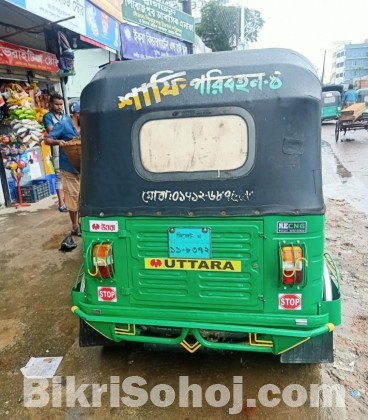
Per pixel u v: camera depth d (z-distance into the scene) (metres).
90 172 2.55
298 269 2.25
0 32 6.25
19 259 5.06
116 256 2.56
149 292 2.56
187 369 2.94
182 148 2.39
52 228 6.21
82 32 6.64
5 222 6.59
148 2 10.42
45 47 7.88
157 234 2.48
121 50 9.05
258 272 2.38
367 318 3.51
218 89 2.33
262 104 2.27
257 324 2.41
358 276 4.32
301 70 2.29
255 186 2.33
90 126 2.52
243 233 2.37
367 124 15.16
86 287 2.68
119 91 2.46
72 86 13.41
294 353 2.59
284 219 2.31
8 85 7.06
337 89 22.83
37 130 7.50
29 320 3.66
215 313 2.46
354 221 6.15
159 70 2.45
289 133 2.28
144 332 2.70
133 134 2.44
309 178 2.30
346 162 10.85
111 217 2.53
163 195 2.44
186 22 12.84
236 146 2.33
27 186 7.67
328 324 2.38
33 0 4.74
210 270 2.45
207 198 2.39
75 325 3.56
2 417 2.56
